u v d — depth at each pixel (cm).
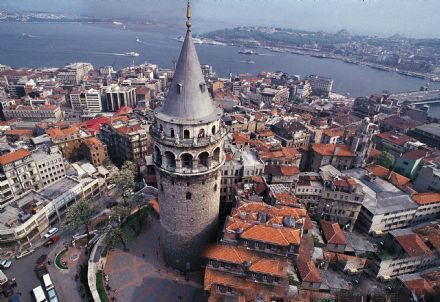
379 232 10644
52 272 9381
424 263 8875
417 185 13138
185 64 6131
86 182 13238
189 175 6631
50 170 13300
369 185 11956
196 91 6269
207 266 7244
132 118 18825
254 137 17100
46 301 8338
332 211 10912
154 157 7062
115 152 17112
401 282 7469
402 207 10775
